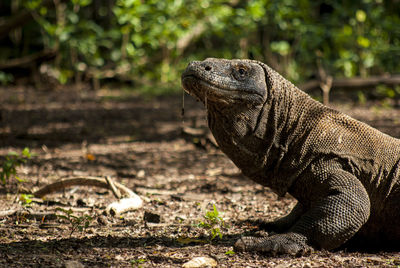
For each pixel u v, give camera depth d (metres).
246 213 7.61
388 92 20.56
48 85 25.23
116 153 12.82
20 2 26.89
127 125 17.08
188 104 21.92
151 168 11.18
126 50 25.38
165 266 4.93
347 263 5.21
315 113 6.13
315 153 5.97
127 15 21.73
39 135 14.85
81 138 14.80
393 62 23.50
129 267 4.88
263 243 5.45
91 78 26.39
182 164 11.71
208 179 10.16
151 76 26.03
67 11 24.08
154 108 20.75
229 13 22.89
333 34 22.25
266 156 6.12
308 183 5.97
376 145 6.01
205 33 24.98
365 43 21.27
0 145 13.41
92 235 6.11
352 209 5.60
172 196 8.52
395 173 5.96
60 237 5.98
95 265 4.91
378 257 5.61
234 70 5.95
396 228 6.02
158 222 6.83
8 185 8.93
